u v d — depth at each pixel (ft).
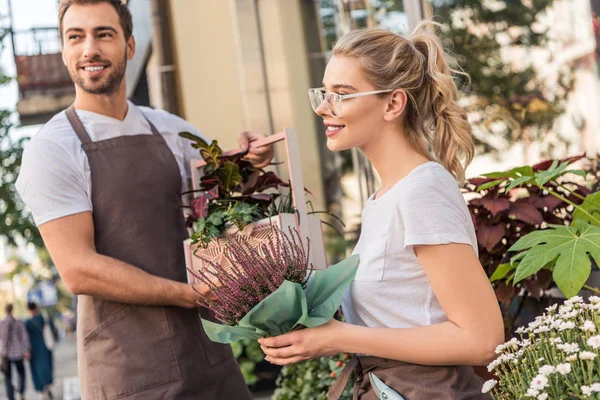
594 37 10.43
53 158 8.03
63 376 57.06
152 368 8.06
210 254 7.38
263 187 7.91
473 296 5.34
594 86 10.54
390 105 5.95
